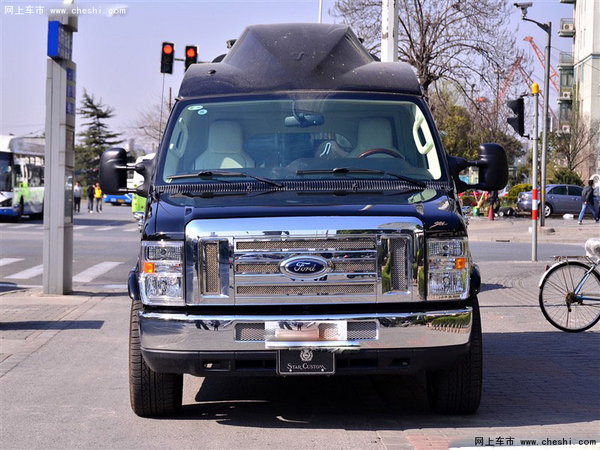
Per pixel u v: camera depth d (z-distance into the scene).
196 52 26.66
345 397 8.52
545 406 8.00
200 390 8.89
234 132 8.12
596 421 7.41
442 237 6.95
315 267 6.81
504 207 54.78
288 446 6.70
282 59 8.59
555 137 82.12
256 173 7.87
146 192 8.60
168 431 7.20
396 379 9.38
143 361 7.36
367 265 6.86
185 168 7.98
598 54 93.00
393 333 6.77
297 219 6.85
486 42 48.41
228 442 6.84
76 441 6.91
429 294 6.91
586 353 10.65
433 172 7.95
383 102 8.31
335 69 8.56
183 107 8.34
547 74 45.25
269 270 6.82
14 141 45.69
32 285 18.50
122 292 17.00
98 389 8.82
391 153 8.08
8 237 32.84
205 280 6.85
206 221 6.89
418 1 48.69
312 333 6.73
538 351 10.78
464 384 7.40
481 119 51.72
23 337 11.78
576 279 12.30
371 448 6.62
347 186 7.69
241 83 8.46
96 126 138.50
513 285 17.70
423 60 49.03
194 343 6.77
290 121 8.18
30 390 8.77
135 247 28.59
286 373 6.78
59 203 16.42
